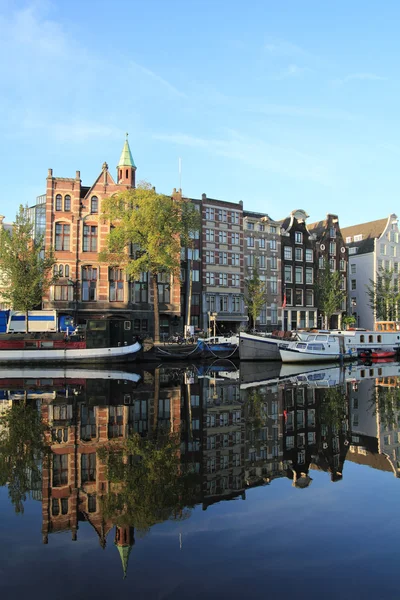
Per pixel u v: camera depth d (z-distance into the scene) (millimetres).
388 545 7469
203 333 50562
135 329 51781
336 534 7844
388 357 49000
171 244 45094
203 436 14312
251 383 27375
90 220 50156
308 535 7801
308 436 14500
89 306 49375
